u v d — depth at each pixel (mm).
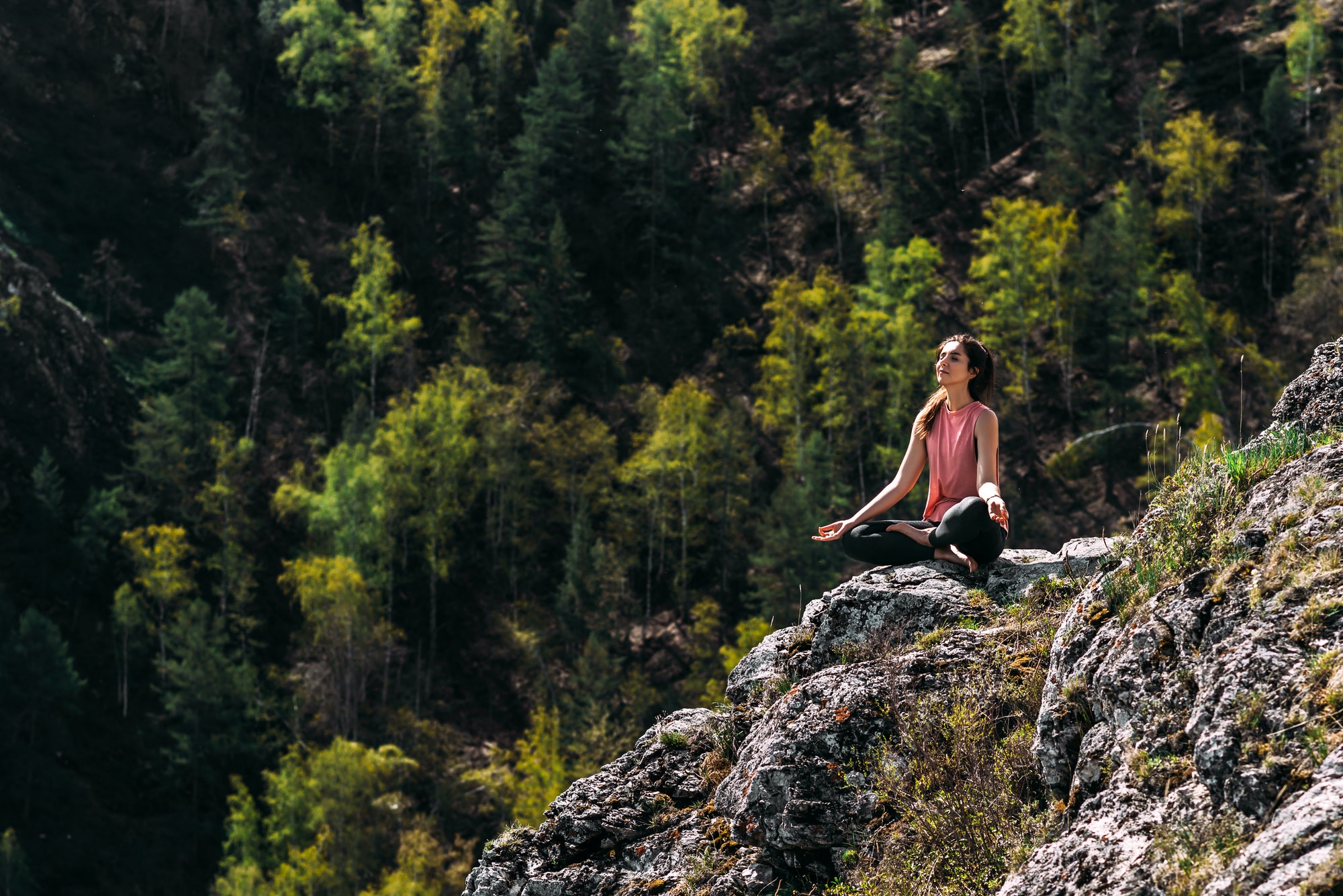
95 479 69688
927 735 4449
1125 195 75062
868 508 5988
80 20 95125
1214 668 3182
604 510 74438
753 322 87875
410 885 39188
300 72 102938
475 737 60156
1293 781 2721
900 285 78688
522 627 67250
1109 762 3447
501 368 84312
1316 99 80438
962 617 5195
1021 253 72625
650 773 5844
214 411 76188
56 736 54375
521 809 42500
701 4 108750
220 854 53375
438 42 107125
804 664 5648
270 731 58031
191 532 68500
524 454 75250
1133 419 67812
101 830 52094
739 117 105688
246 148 96000
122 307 80250
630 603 67062
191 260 86125
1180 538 3951
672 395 73812
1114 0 97125
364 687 59844
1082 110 85750
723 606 68750
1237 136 81875
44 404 70000
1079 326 73062
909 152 91250
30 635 55656
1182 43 91250
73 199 85375
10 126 86812
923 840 4102
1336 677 2830
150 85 95875
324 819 43938
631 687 57188
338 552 67438
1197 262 75938
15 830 50750
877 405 74625
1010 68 97562
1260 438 4391
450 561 69812
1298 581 3199
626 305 91188
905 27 108188
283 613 66438
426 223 96500
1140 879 2922
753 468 73875
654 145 97625
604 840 5551
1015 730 4332
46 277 78312
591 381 84938
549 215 96625
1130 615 3758
